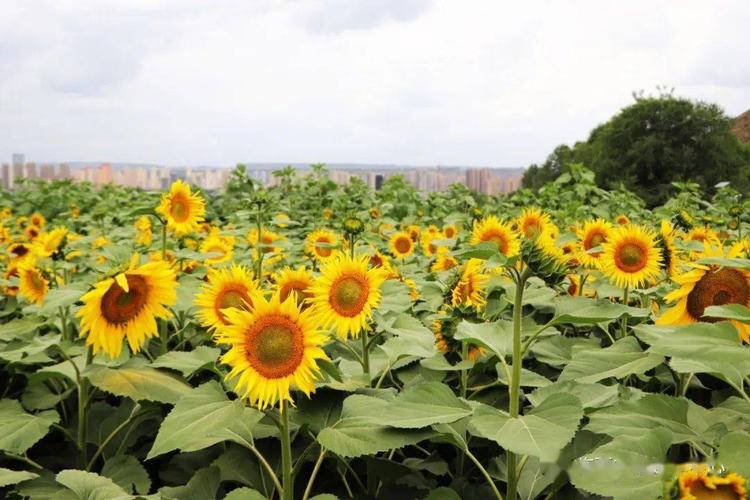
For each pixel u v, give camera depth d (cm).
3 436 329
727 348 201
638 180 5306
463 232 766
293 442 338
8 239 933
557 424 217
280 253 665
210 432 244
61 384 442
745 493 169
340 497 332
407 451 379
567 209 1123
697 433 241
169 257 652
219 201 1388
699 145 5234
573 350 352
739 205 859
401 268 632
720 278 292
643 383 397
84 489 276
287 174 1444
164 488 317
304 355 258
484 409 232
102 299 323
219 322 340
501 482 312
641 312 248
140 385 330
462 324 284
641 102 5497
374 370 376
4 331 449
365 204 1310
